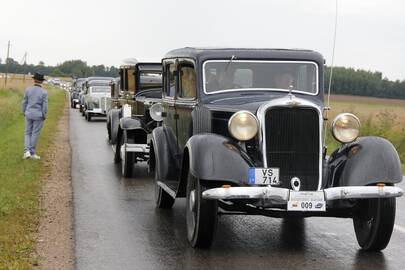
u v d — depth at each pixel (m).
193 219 13.24
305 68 15.06
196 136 12.95
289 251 13.06
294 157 12.56
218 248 13.24
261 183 12.27
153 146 17.19
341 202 12.59
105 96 58.09
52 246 13.07
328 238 14.36
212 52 14.91
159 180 16.47
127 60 29.19
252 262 12.14
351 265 12.01
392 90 73.75
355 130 12.96
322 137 12.74
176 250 13.01
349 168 12.57
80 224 15.28
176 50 17.09
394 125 39.03
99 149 33.28
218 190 11.87
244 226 15.53
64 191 19.91
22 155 28.42
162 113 18.33
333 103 62.78
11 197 17.80
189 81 15.48
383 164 12.38
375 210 12.62
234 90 14.80
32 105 27.31
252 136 12.50
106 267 11.66
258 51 15.06
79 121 58.41
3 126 46.12
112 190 20.61
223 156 12.40
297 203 12.01
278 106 12.51
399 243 13.93
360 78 67.06
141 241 13.74
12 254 12.12
